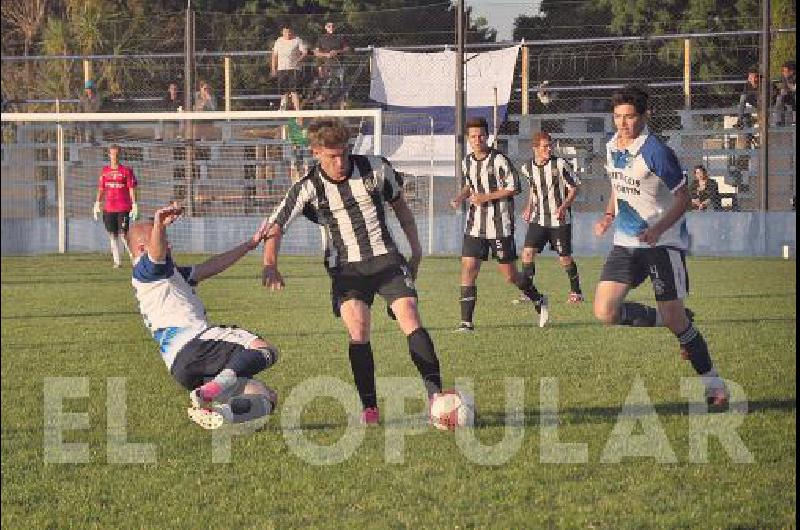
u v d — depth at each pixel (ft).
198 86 143.74
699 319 59.00
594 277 89.35
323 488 27.37
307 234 118.52
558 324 58.23
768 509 25.14
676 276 36.94
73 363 46.21
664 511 25.14
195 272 32.89
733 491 26.58
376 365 45.06
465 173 57.00
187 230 119.85
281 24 163.63
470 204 56.80
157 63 155.33
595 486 27.14
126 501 26.58
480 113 130.00
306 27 163.94
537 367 43.80
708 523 24.23
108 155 127.03
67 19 166.09
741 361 45.09
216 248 119.34
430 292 75.82
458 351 48.24
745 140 131.64
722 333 53.57
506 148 134.10
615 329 55.77
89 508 26.05
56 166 125.29
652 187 36.86
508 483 27.45
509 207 56.34
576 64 144.77
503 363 44.86
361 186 33.81
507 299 71.97
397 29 164.76
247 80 149.28
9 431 33.60
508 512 25.20
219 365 31.96
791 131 126.52
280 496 26.78
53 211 125.29
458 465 29.19
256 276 88.63
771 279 83.61
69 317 62.64
